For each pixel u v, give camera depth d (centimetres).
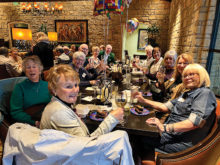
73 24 760
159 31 690
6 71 336
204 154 91
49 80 85
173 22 541
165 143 131
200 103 113
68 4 745
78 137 56
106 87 159
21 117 132
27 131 60
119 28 725
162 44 703
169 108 151
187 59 175
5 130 100
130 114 134
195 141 119
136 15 695
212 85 244
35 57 146
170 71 237
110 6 172
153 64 317
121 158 54
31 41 803
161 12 673
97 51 381
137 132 109
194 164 94
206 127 114
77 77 87
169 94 195
